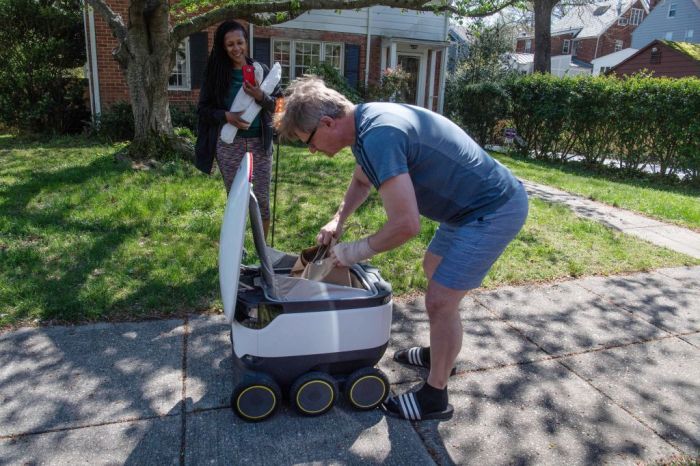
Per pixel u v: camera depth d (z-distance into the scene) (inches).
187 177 270.2
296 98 79.6
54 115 446.9
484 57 908.0
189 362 111.3
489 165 83.6
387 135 74.9
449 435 93.0
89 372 106.1
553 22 1932.8
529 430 95.1
